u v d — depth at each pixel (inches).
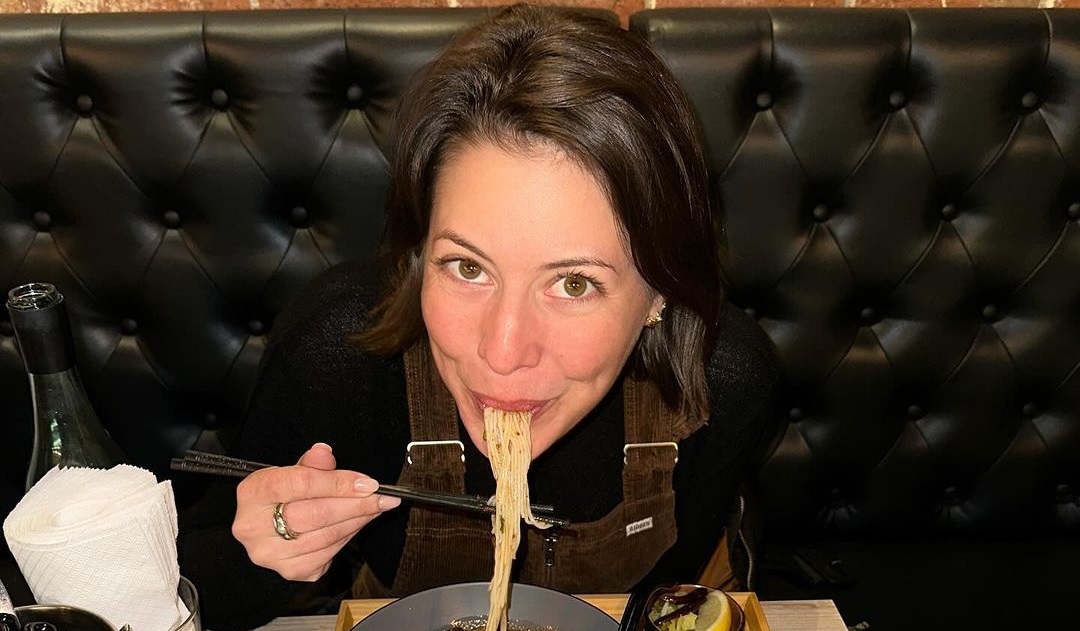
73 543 33.8
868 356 77.1
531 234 34.9
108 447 42.1
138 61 67.7
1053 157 71.5
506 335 36.0
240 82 68.6
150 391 77.7
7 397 77.7
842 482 81.8
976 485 81.7
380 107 69.9
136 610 35.5
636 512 53.1
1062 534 82.6
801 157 70.9
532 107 34.9
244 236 72.7
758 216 72.2
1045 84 70.8
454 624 42.0
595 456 53.4
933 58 69.7
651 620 39.7
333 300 53.1
